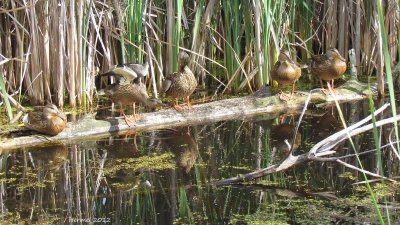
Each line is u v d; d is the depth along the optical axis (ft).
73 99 46.06
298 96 46.44
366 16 53.36
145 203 29.17
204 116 43.73
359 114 43.62
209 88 52.01
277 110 45.57
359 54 52.85
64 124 38.86
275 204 28.78
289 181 31.86
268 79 49.52
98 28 45.75
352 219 26.86
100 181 32.09
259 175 31.65
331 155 35.53
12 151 37.19
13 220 27.17
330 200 29.17
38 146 38.14
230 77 50.03
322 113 44.45
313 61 47.44
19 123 40.86
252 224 26.55
